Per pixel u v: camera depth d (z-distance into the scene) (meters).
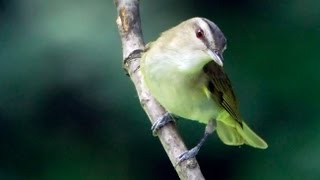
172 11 16.95
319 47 17.09
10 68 16.73
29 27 16.77
